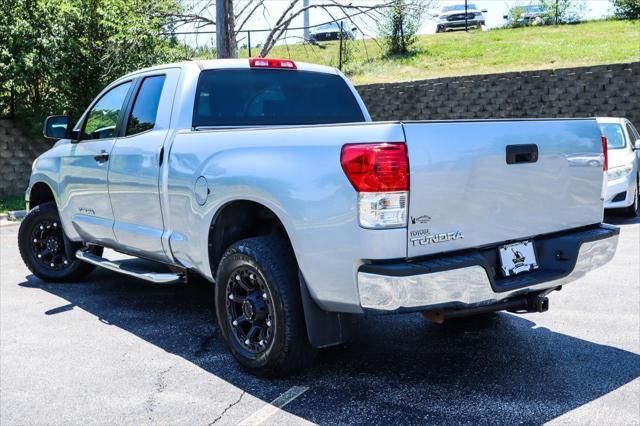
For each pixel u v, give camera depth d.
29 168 14.50
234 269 3.97
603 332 4.69
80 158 5.70
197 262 4.41
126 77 5.52
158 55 14.38
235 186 3.90
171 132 4.64
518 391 3.68
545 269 3.87
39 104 14.11
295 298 3.70
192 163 4.31
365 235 3.24
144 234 4.88
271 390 3.78
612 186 9.85
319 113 5.32
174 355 4.40
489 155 3.51
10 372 4.12
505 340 4.57
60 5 13.63
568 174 3.96
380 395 3.67
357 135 3.32
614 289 5.88
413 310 3.25
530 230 3.78
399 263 3.25
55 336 4.84
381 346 4.51
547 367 4.03
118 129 5.35
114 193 5.22
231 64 4.99
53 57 13.53
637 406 3.45
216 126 4.77
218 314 4.16
